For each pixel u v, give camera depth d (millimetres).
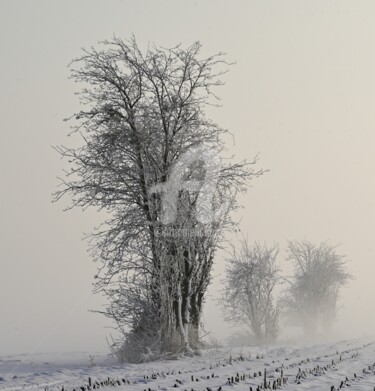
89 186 42562
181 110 43562
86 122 42969
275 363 32594
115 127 42406
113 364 37312
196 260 43750
